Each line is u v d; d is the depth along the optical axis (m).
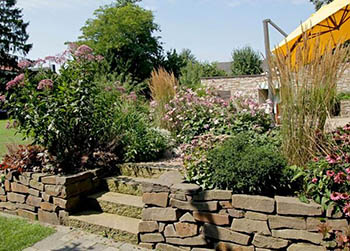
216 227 2.09
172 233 2.25
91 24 20.06
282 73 2.21
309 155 2.14
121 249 2.32
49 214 2.89
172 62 21.52
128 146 3.50
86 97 3.07
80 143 3.34
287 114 2.21
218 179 2.13
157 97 5.05
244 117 3.61
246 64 18.03
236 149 2.26
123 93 4.71
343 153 1.95
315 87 2.09
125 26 19.11
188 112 4.14
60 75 3.22
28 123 2.97
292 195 2.06
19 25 20.59
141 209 2.64
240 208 2.01
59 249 2.32
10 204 3.21
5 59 20.00
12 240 2.48
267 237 1.93
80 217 2.74
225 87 12.78
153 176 3.16
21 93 3.05
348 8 2.99
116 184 3.09
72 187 2.84
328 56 2.06
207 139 2.62
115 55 19.53
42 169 3.07
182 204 2.20
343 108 6.61
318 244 1.80
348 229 1.73
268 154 2.12
